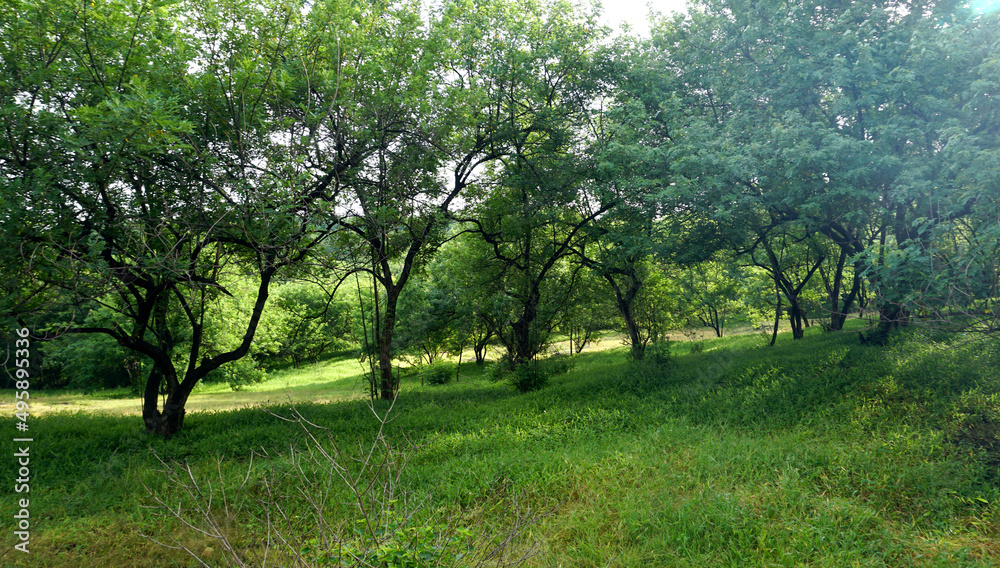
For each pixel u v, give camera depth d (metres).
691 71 13.83
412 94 11.86
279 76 9.52
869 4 10.63
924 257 7.39
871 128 9.78
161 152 7.56
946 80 9.12
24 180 7.40
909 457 6.76
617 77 15.72
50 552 5.64
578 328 25.64
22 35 7.91
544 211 16.59
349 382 31.58
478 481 7.11
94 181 8.05
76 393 27.78
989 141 8.34
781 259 19.31
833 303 19.67
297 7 9.84
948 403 8.30
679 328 23.94
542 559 5.04
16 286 7.93
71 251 7.43
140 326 10.52
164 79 8.98
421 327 25.25
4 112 7.06
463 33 15.28
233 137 9.25
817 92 11.03
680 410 10.62
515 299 19.42
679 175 11.07
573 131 16.84
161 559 5.45
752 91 11.67
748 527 5.38
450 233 19.88
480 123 15.35
